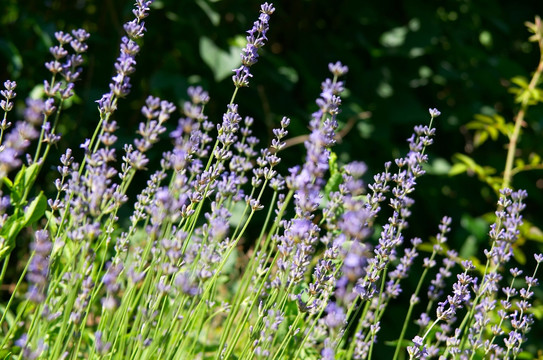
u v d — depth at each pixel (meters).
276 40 4.79
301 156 4.25
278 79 4.26
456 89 4.93
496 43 5.23
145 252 1.64
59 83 1.77
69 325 1.79
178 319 1.90
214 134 4.26
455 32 4.88
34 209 1.89
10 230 1.86
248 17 4.46
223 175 2.12
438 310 2.08
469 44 5.11
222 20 4.38
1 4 4.40
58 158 4.00
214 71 3.99
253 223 3.94
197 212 1.99
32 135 1.45
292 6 4.80
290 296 2.15
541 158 4.62
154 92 4.39
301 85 4.70
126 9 4.03
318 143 1.59
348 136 4.46
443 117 4.78
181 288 1.50
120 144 3.98
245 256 3.51
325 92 1.65
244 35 4.50
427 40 4.58
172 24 4.33
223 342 1.91
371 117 4.50
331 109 1.77
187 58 4.27
